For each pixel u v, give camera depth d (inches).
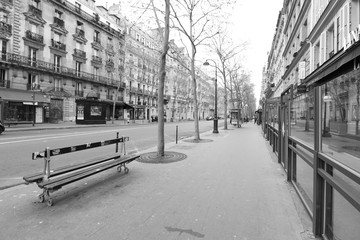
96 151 370.9
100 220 127.3
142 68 2001.7
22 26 1074.1
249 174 224.8
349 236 96.7
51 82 1211.2
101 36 1566.2
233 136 624.7
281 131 268.4
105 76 1605.6
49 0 1202.0
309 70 621.0
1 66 994.7
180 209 142.4
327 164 104.0
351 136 81.4
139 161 280.4
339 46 405.7
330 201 104.9
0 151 354.6
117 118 1711.4
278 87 1328.7
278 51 1360.7
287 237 111.2
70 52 1328.7
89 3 1531.7
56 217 130.7
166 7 311.3
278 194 169.8
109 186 186.5
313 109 126.4
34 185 187.9
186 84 2554.1
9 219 128.3
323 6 520.7
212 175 220.5
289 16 914.1
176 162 277.0
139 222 125.2
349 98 83.0
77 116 1165.1
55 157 319.0
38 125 977.5
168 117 2443.4
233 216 133.2
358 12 369.4
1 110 737.0
